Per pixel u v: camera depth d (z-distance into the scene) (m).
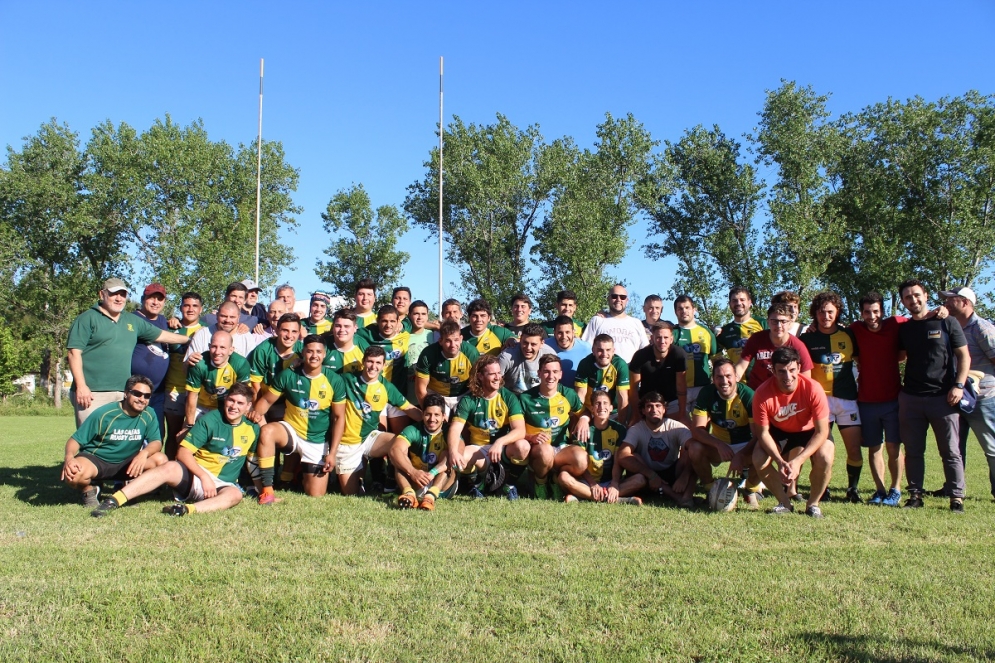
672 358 8.34
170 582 4.47
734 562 5.08
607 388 8.22
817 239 33.84
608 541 5.70
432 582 4.55
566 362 8.86
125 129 43.16
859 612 4.08
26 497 7.47
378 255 43.22
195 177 43.69
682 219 40.22
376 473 8.27
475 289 42.84
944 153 35.00
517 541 5.65
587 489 7.50
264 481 7.51
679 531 6.04
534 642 3.67
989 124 34.09
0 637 3.70
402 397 8.17
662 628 3.85
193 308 9.09
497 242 42.16
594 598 4.27
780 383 6.82
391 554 5.23
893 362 7.68
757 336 8.11
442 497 7.59
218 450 7.23
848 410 7.83
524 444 7.67
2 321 41.78
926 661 3.47
